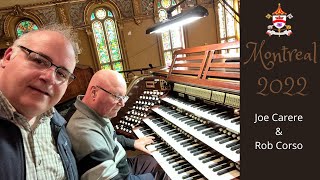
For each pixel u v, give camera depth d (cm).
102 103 191
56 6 719
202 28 915
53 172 130
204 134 197
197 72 241
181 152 199
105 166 164
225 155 163
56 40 115
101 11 789
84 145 167
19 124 113
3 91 109
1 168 100
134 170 228
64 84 120
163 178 208
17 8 677
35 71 107
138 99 314
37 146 124
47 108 117
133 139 259
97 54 804
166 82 287
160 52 877
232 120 185
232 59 203
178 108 255
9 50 114
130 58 841
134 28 825
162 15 857
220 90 198
